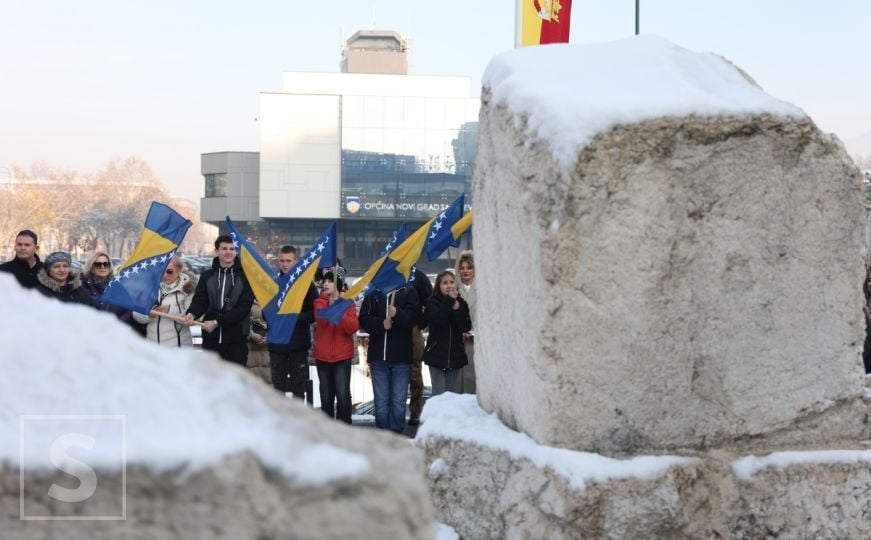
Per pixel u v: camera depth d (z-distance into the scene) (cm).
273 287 990
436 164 7912
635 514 380
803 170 410
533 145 412
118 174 12344
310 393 1070
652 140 393
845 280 422
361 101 7856
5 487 134
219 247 998
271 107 7788
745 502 395
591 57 459
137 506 135
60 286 952
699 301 404
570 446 399
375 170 7888
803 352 420
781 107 409
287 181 7831
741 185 404
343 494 142
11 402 142
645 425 405
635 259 394
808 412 423
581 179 387
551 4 975
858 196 419
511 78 455
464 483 459
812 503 399
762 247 409
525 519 409
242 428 146
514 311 445
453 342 1007
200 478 136
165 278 1013
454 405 533
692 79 440
